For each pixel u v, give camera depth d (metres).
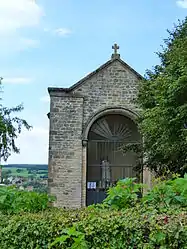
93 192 24.28
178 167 18.80
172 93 17.69
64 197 22.64
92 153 24.73
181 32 21.27
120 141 24.83
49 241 5.90
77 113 23.69
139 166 23.25
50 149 23.11
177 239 4.71
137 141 24.56
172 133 18.12
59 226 5.90
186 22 21.38
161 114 18.44
